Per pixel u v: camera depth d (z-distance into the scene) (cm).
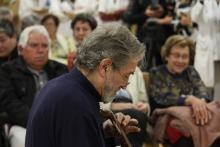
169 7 424
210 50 343
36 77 332
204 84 350
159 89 348
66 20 523
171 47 346
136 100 337
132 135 274
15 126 309
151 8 431
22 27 481
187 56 346
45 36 330
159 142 316
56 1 538
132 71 160
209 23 338
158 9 430
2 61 379
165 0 429
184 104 319
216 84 359
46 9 531
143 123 286
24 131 300
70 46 450
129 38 157
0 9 472
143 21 442
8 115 311
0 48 375
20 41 331
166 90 347
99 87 160
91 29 420
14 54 382
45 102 157
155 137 320
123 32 158
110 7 485
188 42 347
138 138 279
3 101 313
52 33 453
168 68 352
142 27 425
